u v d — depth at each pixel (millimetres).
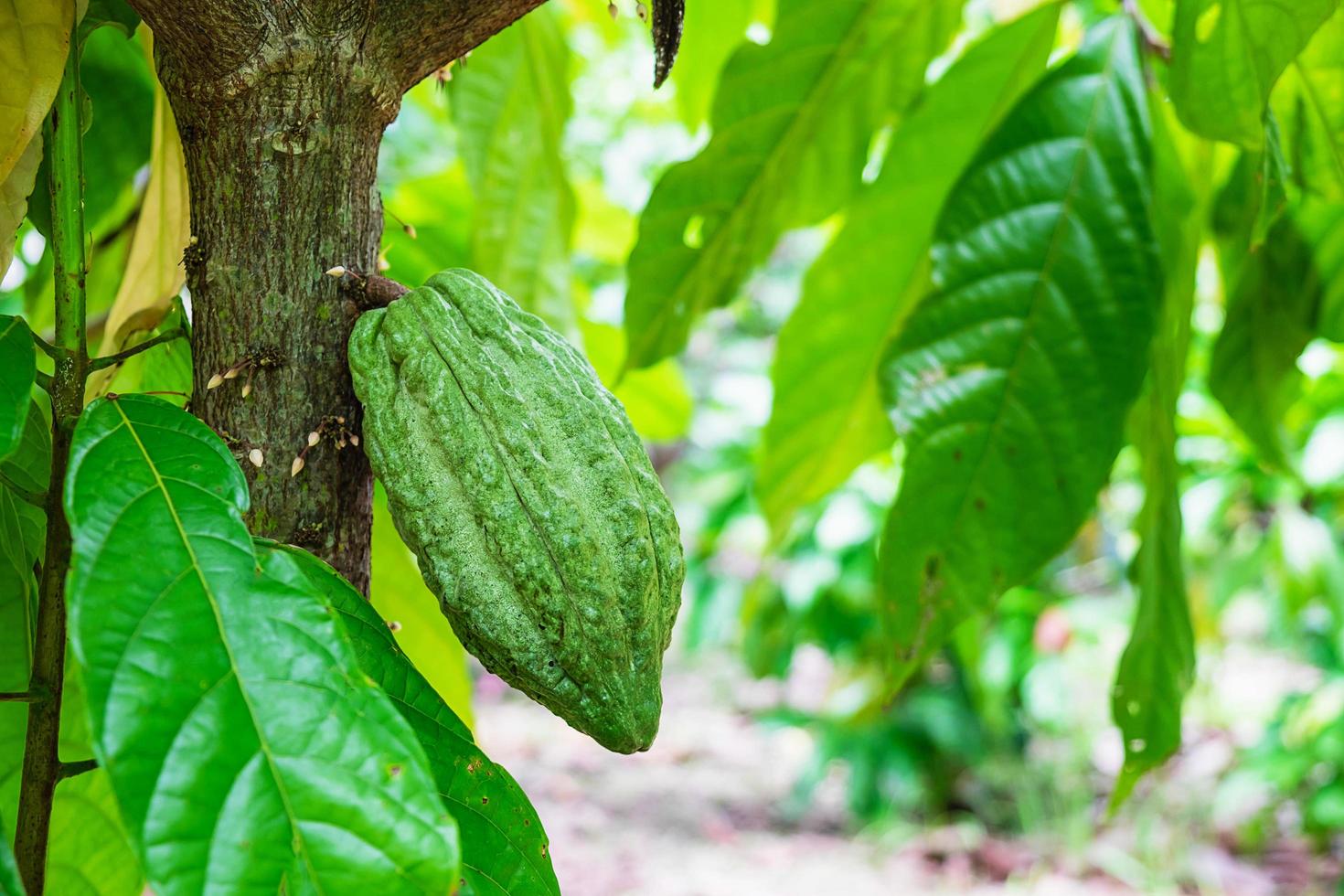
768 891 3338
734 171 1293
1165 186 1187
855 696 3852
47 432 913
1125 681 1189
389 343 863
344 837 759
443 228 1370
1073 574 3959
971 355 1122
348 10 863
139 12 856
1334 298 1257
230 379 869
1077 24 2268
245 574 791
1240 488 2611
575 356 882
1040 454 1119
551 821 3797
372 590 1142
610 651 850
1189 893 3309
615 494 857
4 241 902
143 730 755
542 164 1334
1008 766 3770
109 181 1147
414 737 779
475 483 848
